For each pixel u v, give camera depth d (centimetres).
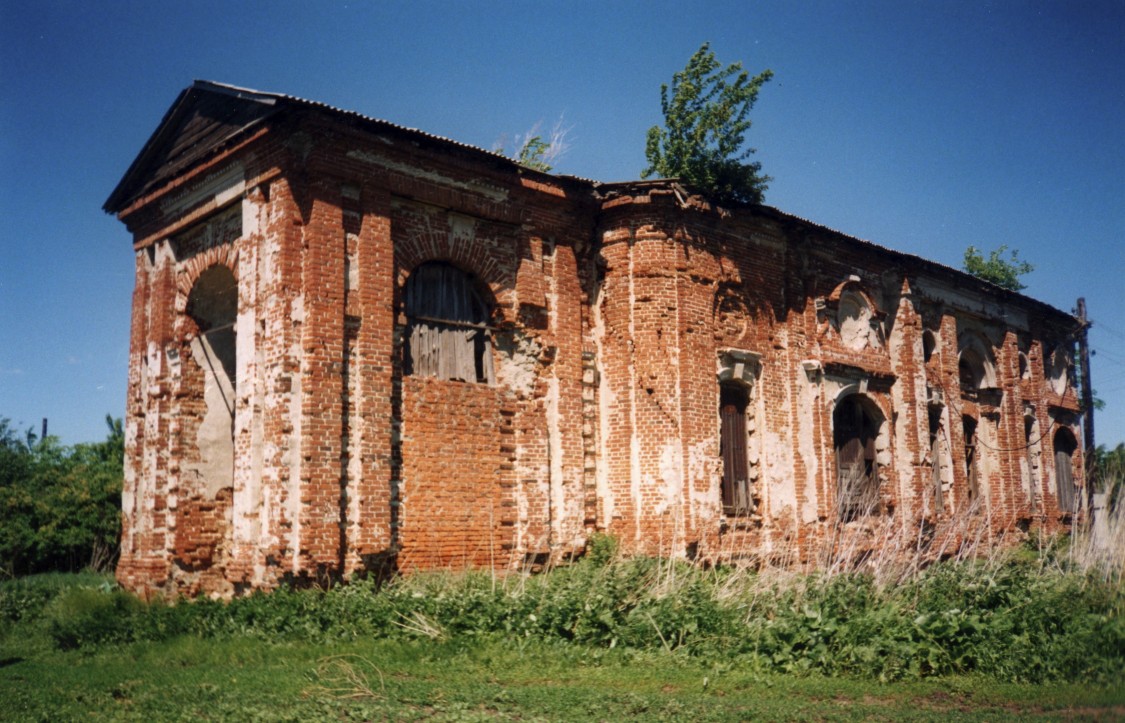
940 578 1302
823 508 2022
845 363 2164
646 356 1797
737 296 1948
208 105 1725
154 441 1759
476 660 1155
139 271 1894
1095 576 1262
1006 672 1070
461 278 1698
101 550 2622
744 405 1947
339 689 1016
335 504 1430
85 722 914
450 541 1576
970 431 2744
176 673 1127
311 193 1473
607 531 1786
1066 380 3228
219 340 1798
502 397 1691
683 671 1109
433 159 1616
